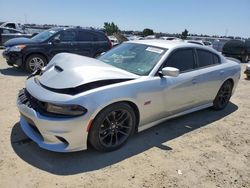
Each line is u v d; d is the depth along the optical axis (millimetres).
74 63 3814
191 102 4762
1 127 4199
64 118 3152
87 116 3219
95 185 3000
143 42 4781
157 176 3254
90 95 3254
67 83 3377
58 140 3260
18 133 4035
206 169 3508
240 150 4109
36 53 8688
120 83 3580
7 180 2973
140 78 3846
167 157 3701
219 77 5227
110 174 3215
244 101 6816
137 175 3242
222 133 4652
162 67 4145
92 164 3379
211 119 5273
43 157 3449
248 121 5336
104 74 3600
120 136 3779
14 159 3361
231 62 5777
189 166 3533
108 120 3518
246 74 10234
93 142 3457
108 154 3637
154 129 4547
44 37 9055
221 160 3768
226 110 5926
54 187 2918
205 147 4094
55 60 4266
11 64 8852
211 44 23062
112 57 4625
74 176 3123
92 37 9617
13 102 5398
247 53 17938
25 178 3027
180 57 4492
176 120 5031
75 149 3328
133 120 3805
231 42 18312
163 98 4098
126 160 3533
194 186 3143
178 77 4309
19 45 8469
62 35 9055
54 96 3223
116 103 3506
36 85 3621
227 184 3250
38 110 3297
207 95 5121
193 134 4504
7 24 19703
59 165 3309
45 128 3203
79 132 3238
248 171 3566
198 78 4688
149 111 3971
